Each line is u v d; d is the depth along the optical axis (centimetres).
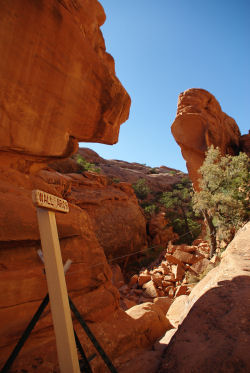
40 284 377
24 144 457
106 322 434
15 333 329
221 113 2856
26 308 351
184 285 1211
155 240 2864
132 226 2544
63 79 495
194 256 1518
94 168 4294
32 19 420
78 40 512
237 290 353
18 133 443
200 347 253
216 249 1684
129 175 5647
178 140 2783
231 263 480
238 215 1595
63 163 3297
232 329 264
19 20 404
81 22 552
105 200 2447
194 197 1791
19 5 400
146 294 1298
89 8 576
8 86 412
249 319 274
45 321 365
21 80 427
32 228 393
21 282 354
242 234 650
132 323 454
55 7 456
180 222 3069
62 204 210
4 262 352
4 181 431
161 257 2086
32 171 567
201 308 335
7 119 424
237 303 314
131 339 417
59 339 167
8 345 320
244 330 257
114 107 643
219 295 355
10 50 402
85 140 630
